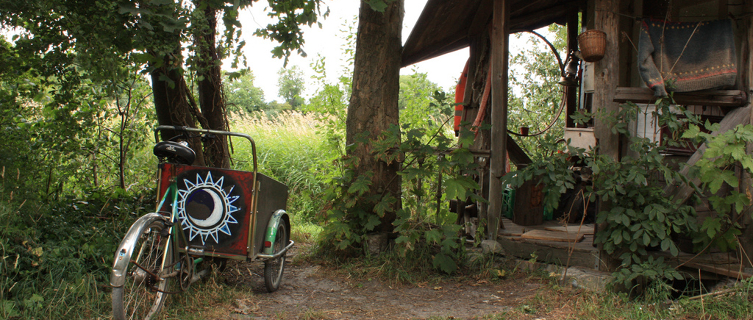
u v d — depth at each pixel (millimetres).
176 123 5992
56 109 5824
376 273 4996
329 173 8961
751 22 4406
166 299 3721
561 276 4648
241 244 3939
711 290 4285
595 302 4012
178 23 3705
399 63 5852
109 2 3545
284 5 4273
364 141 5254
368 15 5656
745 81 4449
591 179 4535
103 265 4062
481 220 5352
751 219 4410
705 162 4035
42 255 3781
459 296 4426
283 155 10727
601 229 4453
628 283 4086
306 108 8672
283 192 4672
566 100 7613
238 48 4750
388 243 5633
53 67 4922
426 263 5148
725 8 4844
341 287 4691
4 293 3416
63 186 6512
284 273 5148
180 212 3939
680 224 4055
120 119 7395
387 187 5594
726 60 4355
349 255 5477
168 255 3422
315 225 8242
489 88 6168
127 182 8477
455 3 6070
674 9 5473
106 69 4035
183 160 3590
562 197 6809
